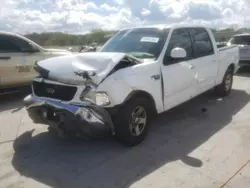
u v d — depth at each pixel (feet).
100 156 11.63
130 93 11.63
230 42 35.76
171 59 14.21
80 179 9.91
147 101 12.65
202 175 9.96
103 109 10.92
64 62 12.19
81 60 12.00
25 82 22.43
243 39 34.96
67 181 9.80
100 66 11.34
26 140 13.53
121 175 10.12
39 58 22.89
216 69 18.89
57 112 10.98
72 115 10.60
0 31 21.03
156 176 9.98
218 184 9.37
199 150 12.04
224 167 10.51
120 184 9.55
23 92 24.45
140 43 14.78
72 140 13.33
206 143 12.75
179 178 9.80
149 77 12.60
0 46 20.68
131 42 15.17
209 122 15.65
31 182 9.79
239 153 11.65
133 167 10.67
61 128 11.21
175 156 11.51
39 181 9.84
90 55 12.34
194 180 9.65
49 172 10.44
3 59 20.63
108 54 12.15
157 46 14.11
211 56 18.06
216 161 11.00
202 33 17.85
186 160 11.13
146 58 13.61
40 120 12.03
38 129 15.02
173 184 9.44
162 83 13.46
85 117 10.58
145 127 12.82
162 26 15.53
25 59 21.98
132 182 9.64
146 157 11.46
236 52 22.20
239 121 15.71
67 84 11.23
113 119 11.61
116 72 11.37
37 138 13.74
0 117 17.34
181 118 16.40
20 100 22.04
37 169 10.69
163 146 12.50
